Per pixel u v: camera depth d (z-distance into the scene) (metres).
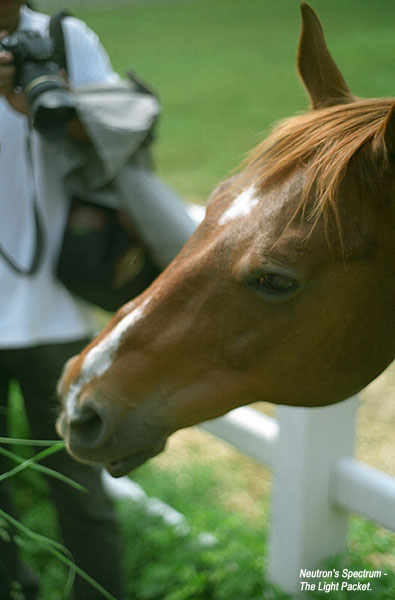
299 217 1.29
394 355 1.40
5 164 1.93
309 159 1.33
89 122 1.82
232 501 2.99
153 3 17.91
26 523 2.78
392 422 3.44
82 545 2.12
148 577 2.37
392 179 1.26
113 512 2.16
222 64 11.52
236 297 1.34
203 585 2.31
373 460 3.17
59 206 2.00
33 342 1.96
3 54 1.78
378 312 1.33
